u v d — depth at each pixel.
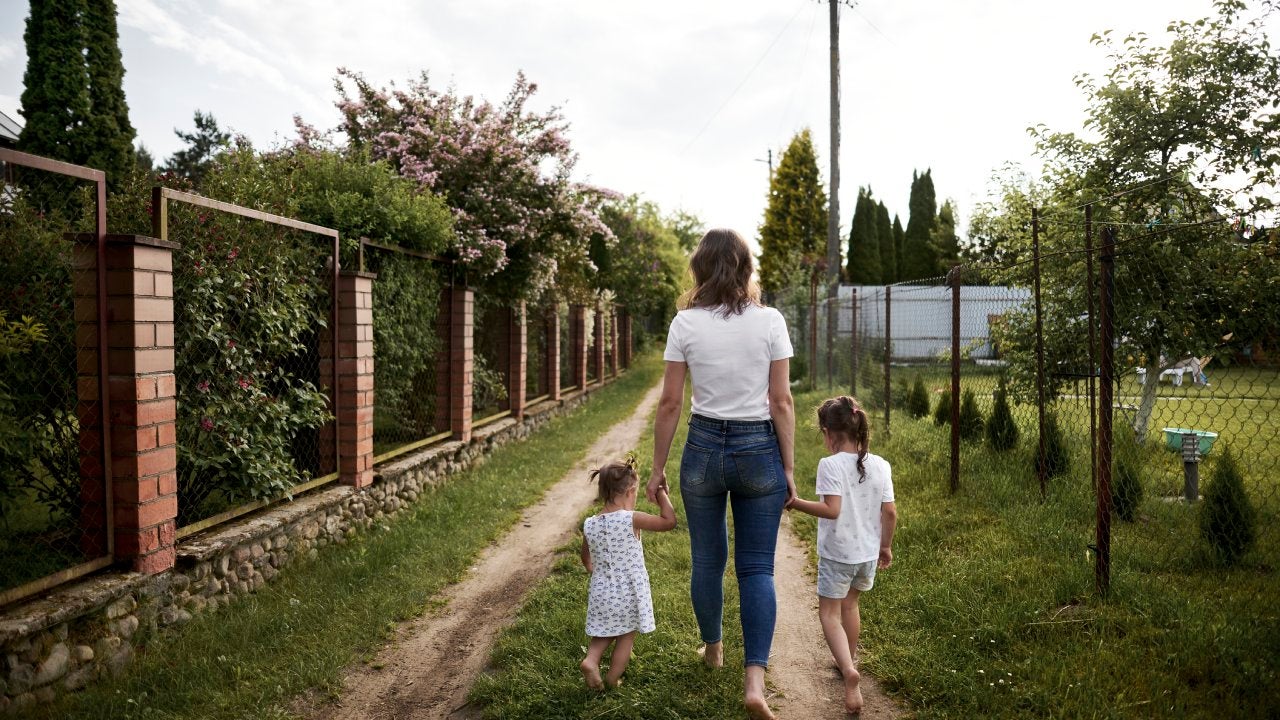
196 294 3.99
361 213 5.90
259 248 4.54
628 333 24.77
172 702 2.91
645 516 2.91
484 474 7.65
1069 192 6.74
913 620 3.48
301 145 9.02
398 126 9.59
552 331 12.70
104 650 3.11
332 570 4.52
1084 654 2.96
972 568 4.01
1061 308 6.45
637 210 27.09
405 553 4.94
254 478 4.38
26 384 3.42
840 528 2.91
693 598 2.84
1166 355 5.54
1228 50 5.93
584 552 3.06
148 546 3.40
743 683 2.95
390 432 7.07
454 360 7.88
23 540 3.53
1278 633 2.96
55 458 3.59
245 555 4.11
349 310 5.43
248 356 4.39
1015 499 5.29
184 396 4.02
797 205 35.69
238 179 4.96
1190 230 4.94
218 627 3.57
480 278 8.66
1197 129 6.03
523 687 2.95
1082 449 6.01
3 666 2.70
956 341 5.67
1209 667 2.80
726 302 2.60
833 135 14.26
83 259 3.28
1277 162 5.69
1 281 3.44
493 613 4.00
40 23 13.45
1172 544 4.23
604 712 2.73
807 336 18.83
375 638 3.63
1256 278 4.51
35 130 13.49
